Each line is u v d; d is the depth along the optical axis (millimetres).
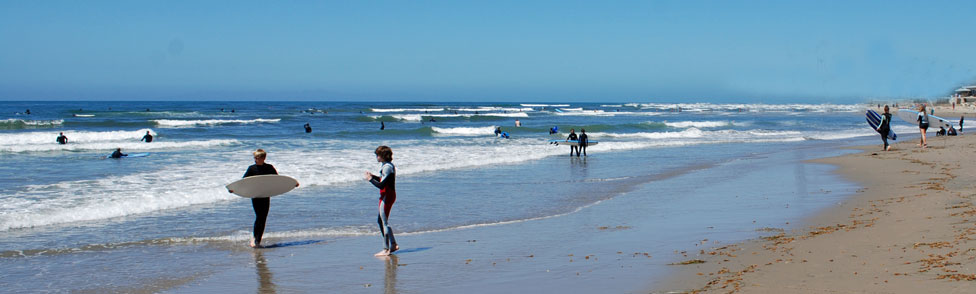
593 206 12773
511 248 8617
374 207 12836
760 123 66688
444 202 13531
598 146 31219
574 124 65812
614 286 6316
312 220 11359
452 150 28516
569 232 9789
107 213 11742
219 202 13281
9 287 6918
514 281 6734
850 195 12695
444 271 7336
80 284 7039
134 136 40844
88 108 116562
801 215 10492
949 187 12430
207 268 7734
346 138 40000
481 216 11750
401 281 6930
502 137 40438
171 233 10102
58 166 20938
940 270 5875
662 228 9852
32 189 14961
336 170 19562
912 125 58312
